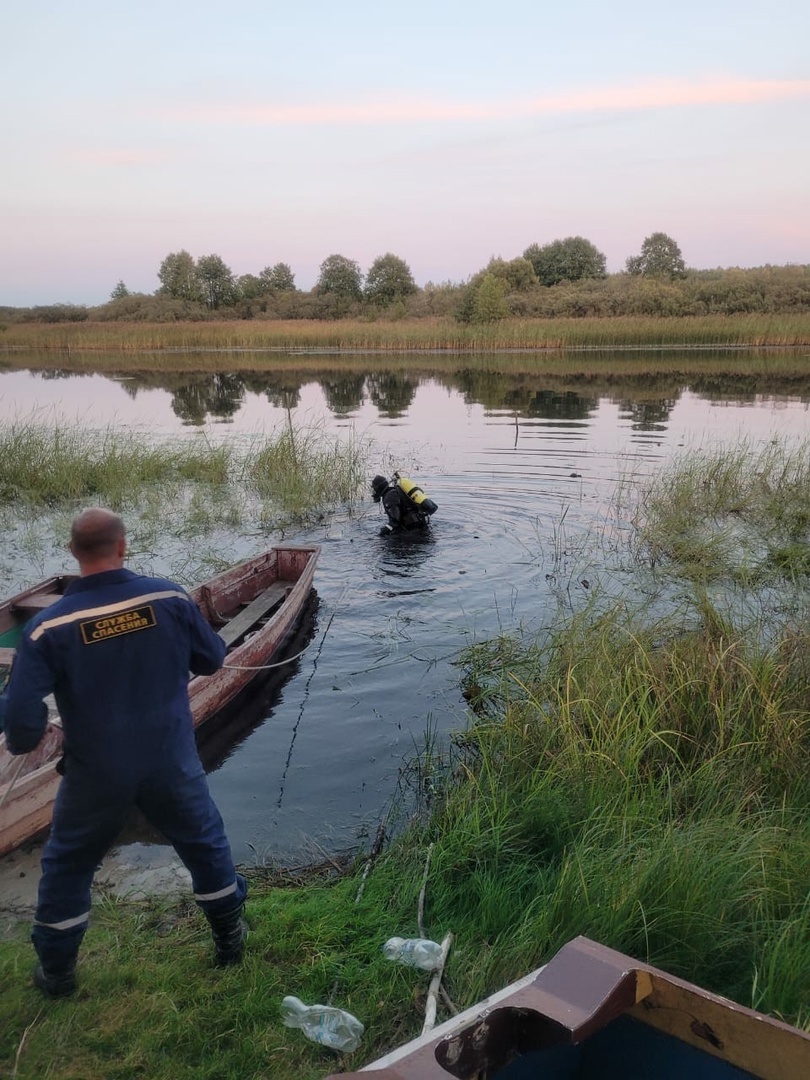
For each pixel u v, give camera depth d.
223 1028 3.07
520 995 2.31
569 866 3.68
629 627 6.39
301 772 5.23
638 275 70.50
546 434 17.25
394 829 4.61
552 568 8.96
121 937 3.60
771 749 4.75
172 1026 3.05
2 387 29.98
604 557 9.31
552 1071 2.40
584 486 12.54
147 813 3.17
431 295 74.62
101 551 3.07
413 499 10.34
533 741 5.02
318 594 8.34
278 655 6.92
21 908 3.88
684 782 4.48
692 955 3.29
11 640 6.95
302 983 3.33
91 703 2.95
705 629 6.26
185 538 10.58
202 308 78.94
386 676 6.52
